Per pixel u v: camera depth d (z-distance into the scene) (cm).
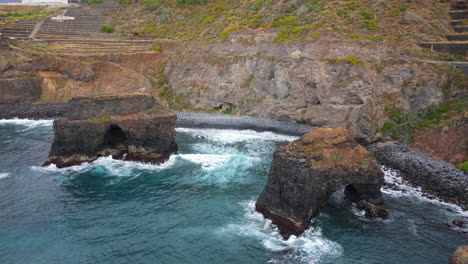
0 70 6431
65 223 2741
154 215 2878
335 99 5188
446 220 2814
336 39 5969
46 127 5478
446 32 6244
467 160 3741
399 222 2773
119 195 3234
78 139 3947
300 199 2581
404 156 4103
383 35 6050
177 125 5616
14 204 3027
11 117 5947
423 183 3453
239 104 6175
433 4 7031
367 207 2883
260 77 6044
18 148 4475
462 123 4066
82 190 3331
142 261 2309
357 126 4881
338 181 2648
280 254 2380
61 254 2364
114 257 2345
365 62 5234
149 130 4078
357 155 2805
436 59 5359
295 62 5734
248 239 2545
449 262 2202
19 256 2336
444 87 4797
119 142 4291
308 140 2819
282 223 2667
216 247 2455
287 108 5678
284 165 2692
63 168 3838
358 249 2433
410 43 5741
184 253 2394
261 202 2873
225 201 3122
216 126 5559
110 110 4097
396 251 2416
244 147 4659
